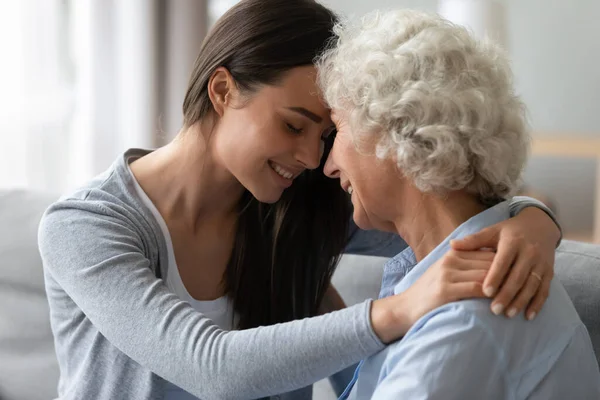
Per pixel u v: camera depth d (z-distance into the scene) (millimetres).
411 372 872
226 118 1236
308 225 1441
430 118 929
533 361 899
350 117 985
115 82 2809
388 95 945
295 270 1455
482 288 887
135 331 1077
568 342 946
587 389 973
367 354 975
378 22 1045
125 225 1220
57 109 2705
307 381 1000
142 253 1204
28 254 1825
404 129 938
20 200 1911
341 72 1017
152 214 1292
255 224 1412
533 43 3592
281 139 1195
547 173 3621
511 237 942
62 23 2699
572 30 3523
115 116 2818
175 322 1060
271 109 1183
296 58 1169
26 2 2600
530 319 904
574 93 3553
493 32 3242
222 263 1401
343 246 1470
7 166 2627
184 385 1050
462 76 944
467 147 940
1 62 2578
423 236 1011
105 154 2812
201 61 1253
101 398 1249
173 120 2943
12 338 1796
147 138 2867
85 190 1273
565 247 1396
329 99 1047
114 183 1290
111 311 1099
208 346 1028
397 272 1161
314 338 980
